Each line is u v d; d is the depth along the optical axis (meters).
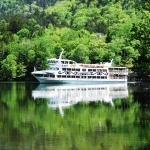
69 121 79.06
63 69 189.62
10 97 122.31
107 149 59.16
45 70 195.88
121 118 80.94
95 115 85.12
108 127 72.75
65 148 59.91
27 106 100.69
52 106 100.12
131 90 143.62
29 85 177.50
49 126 74.25
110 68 194.25
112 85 178.50
